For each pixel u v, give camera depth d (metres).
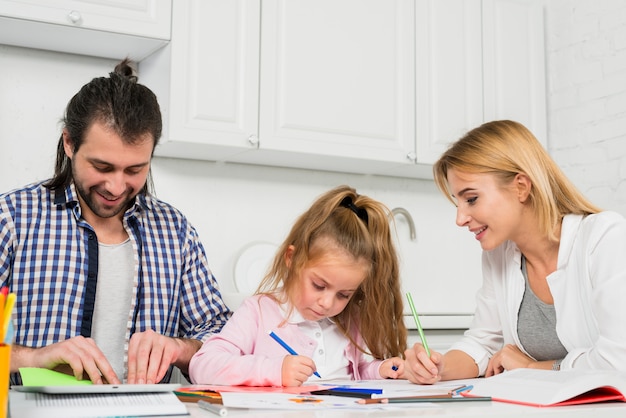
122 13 2.34
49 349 1.27
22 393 0.99
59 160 1.68
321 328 1.68
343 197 1.67
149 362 1.40
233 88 2.52
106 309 1.64
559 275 1.48
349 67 2.75
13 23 2.25
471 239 3.35
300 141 2.63
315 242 1.57
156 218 1.77
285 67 2.62
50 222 1.62
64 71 2.55
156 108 1.52
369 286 1.69
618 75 3.00
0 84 2.46
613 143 3.01
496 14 3.12
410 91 2.88
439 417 0.83
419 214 3.24
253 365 1.27
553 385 1.03
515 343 1.64
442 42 2.97
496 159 1.48
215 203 2.80
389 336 1.73
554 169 1.52
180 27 2.44
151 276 1.71
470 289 3.32
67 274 1.61
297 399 1.00
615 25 3.03
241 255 2.75
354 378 1.68
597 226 1.41
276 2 2.62
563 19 3.28
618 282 1.31
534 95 3.18
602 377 1.02
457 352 1.67
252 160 2.80
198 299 1.79
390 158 2.81
